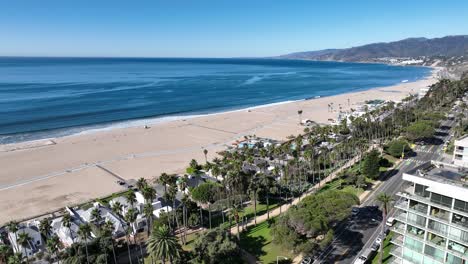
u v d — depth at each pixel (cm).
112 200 10244
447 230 5138
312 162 12562
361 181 10762
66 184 12181
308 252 7081
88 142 17312
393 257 6600
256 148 15862
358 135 16675
